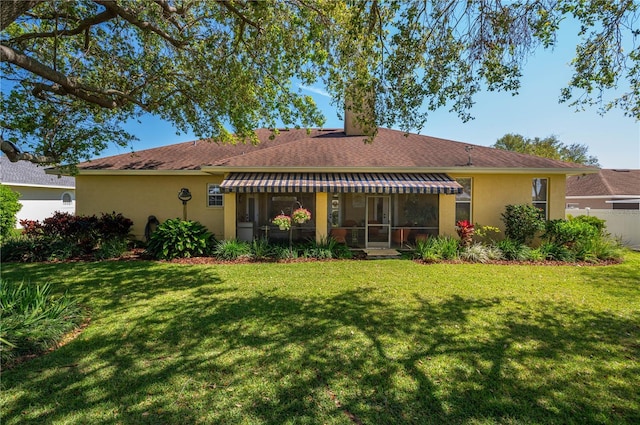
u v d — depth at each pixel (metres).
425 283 11.34
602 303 9.14
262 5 9.54
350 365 5.73
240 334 7.03
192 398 4.80
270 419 4.36
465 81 9.47
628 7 7.82
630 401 4.75
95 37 13.15
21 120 12.97
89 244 17.47
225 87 13.30
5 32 11.88
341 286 10.95
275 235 18.94
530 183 19.12
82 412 4.47
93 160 21.34
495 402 4.70
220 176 20.83
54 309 7.34
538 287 10.84
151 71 14.04
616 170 42.50
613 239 19.53
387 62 9.66
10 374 5.36
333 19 9.97
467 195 19.38
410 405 4.65
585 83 9.19
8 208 21.47
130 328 7.36
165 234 16.11
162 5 10.04
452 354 6.13
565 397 4.83
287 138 25.53
